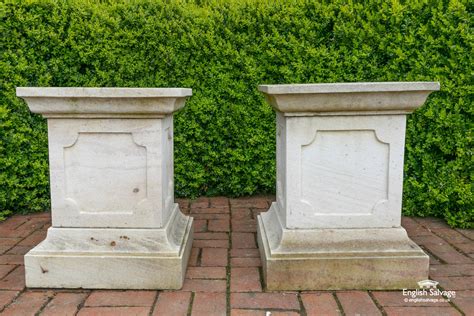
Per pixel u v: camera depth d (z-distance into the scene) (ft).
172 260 9.07
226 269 10.10
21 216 14.20
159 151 9.18
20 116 13.91
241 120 15.24
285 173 9.33
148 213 9.30
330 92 8.50
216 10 14.84
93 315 8.14
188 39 14.79
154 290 9.14
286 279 9.06
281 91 8.54
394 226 9.27
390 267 9.05
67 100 8.74
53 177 9.24
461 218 12.98
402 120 8.98
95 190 9.30
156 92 8.60
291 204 9.23
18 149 13.97
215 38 14.87
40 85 14.02
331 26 14.53
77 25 14.14
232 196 16.08
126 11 14.51
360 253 9.09
